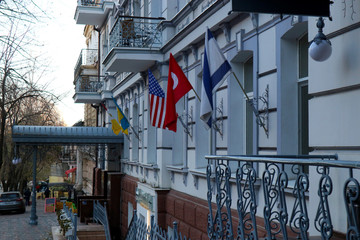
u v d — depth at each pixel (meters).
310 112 6.12
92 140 22.70
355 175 5.27
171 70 10.66
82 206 23.88
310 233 6.01
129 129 20.91
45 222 25.80
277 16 7.91
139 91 18.73
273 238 5.00
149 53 14.39
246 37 9.09
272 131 8.05
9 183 36.59
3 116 16.61
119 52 14.20
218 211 5.93
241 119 9.85
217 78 7.78
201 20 10.80
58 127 22.80
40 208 34.66
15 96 16.83
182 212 12.22
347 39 5.42
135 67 15.69
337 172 5.54
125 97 22.12
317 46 5.42
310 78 6.07
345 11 5.41
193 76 12.15
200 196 11.45
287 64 7.82
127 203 20.09
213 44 7.80
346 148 5.50
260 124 8.26
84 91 27.78
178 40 12.70
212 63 7.78
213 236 6.07
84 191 41.94
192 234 11.38
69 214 20.88
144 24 14.79
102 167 27.59
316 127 5.99
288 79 7.82
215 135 10.71
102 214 19.20
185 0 13.71
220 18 9.75
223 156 5.74
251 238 5.19
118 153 23.48
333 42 5.65
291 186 7.08
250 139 9.71
